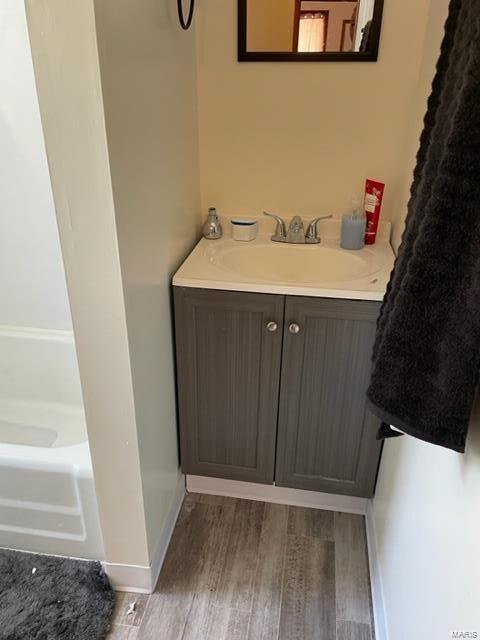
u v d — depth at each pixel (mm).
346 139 1699
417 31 1525
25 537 1531
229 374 1579
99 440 1292
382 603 1369
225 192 1839
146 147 1201
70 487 1411
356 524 1747
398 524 1265
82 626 1375
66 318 1878
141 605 1461
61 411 2018
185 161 1583
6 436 1913
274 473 1739
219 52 1629
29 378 1988
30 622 1376
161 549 1581
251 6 1549
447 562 865
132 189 1124
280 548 1651
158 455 1499
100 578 1490
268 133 1729
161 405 1497
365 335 1448
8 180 1642
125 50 1026
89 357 1184
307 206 1820
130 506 1378
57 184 1013
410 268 738
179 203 1537
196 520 1750
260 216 1853
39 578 1484
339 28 1550
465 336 671
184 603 1468
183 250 1617
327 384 1543
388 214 1785
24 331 1918
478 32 606
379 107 1639
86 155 979
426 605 964
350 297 1398
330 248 1725
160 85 1281
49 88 932
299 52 1594
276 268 1761
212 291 1455
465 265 670
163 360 1483
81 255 1073
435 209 684
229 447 1717
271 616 1439
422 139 972
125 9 1012
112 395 1227
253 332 1498
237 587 1521
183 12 1438
